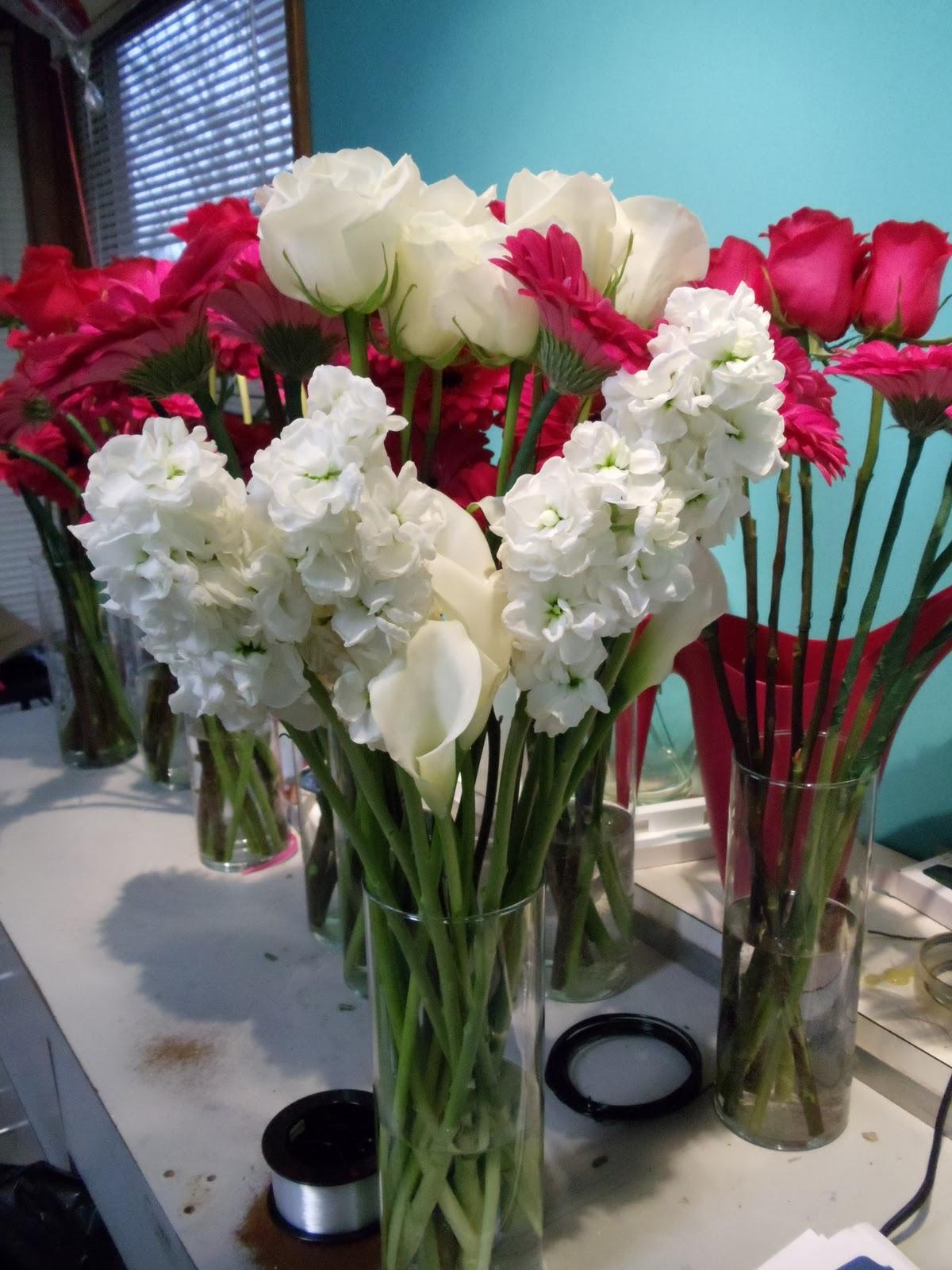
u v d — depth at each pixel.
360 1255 0.53
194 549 0.34
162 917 0.86
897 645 0.52
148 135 2.11
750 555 0.55
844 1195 0.56
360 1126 0.57
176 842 1.01
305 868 0.81
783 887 0.55
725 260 0.53
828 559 0.82
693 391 0.36
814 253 0.50
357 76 1.32
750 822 0.55
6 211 2.44
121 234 2.35
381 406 0.34
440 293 0.40
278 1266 0.52
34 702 1.89
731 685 0.64
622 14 0.89
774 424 0.37
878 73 0.70
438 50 1.14
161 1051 0.69
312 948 0.81
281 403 0.59
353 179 0.41
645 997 0.74
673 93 0.86
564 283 0.37
